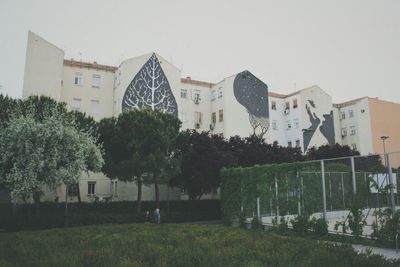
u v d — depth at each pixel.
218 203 40.44
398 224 14.25
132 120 31.22
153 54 45.47
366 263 8.52
